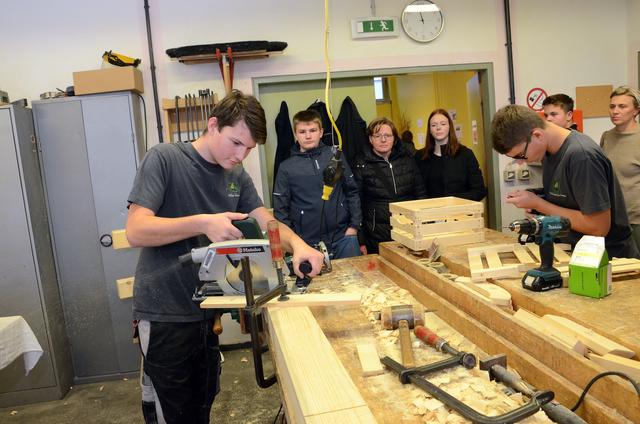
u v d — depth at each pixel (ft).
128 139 10.43
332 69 11.91
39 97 11.16
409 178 10.89
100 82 10.20
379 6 11.93
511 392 3.34
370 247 10.99
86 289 10.66
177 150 5.40
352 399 3.07
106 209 10.50
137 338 5.63
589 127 13.12
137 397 9.98
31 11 10.98
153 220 4.85
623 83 13.12
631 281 5.02
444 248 6.64
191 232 4.83
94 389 10.51
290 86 12.19
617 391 2.94
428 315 4.98
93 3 11.10
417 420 3.09
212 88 11.49
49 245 10.43
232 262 4.76
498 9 12.41
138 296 5.46
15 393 10.04
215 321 5.52
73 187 10.42
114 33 11.22
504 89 12.64
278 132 11.85
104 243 10.52
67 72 11.18
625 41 12.99
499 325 4.15
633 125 10.00
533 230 4.87
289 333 4.13
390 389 3.50
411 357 3.89
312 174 10.23
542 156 6.16
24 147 9.82
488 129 12.80
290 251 5.81
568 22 12.73
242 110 4.86
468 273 5.68
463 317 4.48
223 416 8.72
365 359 3.89
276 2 11.57
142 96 11.30
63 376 10.38
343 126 11.76
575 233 6.34
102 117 10.34
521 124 5.85
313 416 2.89
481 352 4.14
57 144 10.30
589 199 5.66
